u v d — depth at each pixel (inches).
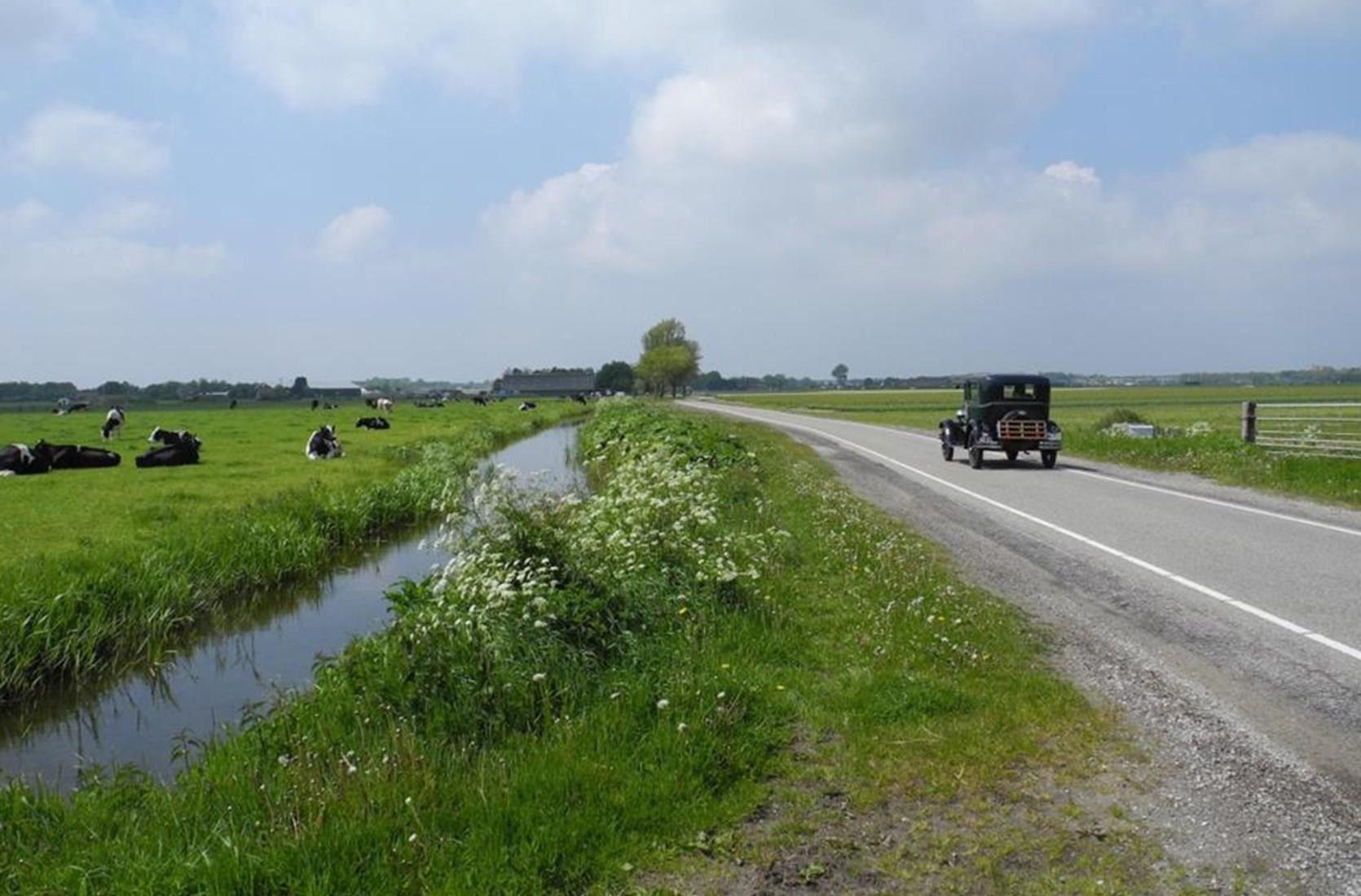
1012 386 853.2
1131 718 219.3
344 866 160.7
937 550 434.6
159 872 167.5
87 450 997.2
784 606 317.7
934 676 249.3
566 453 1312.7
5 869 179.8
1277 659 259.4
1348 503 575.8
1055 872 155.0
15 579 400.5
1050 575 377.4
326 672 282.7
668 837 170.6
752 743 206.5
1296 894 146.5
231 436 1585.9
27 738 302.4
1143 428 1087.6
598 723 213.9
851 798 183.5
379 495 698.8
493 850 163.8
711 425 1498.5
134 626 396.8
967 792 184.2
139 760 275.1
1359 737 204.8
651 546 331.3
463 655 245.9
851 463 913.5
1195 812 173.2
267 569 510.0
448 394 5698.8
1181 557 407.2
